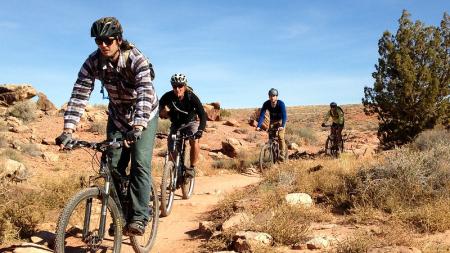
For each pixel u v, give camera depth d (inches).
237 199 295.6
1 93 1104.2
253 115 1309.1
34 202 260.5
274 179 350.6
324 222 247.6
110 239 226.2
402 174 277.3
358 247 191.5
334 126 646.5
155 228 225.1
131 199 186.9
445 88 716.0
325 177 322.3
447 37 732.7
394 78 738.2
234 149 783.7
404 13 744.3
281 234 213.8
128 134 167.5
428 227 220.8
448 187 263.1
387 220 235.6
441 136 534.0
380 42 755.4
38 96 1195.3
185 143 323.6
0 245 208.7
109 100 187.0
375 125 1758.1
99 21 164.1
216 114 1305.4
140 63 172.6
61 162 595.2
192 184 352.2
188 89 301.6
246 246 201.5
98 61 172.6
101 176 173.5
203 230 244.8
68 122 171.2
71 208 159.8
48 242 214.7
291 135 1056.8
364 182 281.7
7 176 318.0
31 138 778.2
